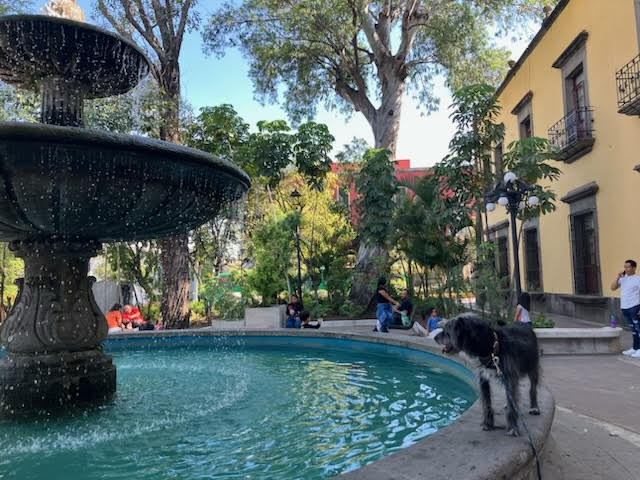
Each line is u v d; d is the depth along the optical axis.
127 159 3.65
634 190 10.54
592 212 12.44
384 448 3.31
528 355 2.88
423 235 13.30
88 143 3.41
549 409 3.12
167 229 4.90
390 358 7.26
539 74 15.73
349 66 19.69
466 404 4.55
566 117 13.48
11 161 3.37
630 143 10.64
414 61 20.86
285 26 19.25
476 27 19.64
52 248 4.42
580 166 13.09
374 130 19.30
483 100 11.10
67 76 4.82
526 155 10.05
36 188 3.61
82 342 4.54
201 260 17.17
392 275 16.55
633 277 7.87
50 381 4.27
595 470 2.96
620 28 10.91
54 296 4.50
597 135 12.08
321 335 8.77
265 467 2.98
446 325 2.86
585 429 3.87
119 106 11.67
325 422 3.96
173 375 6.12
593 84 12.23
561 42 14.05
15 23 4.25
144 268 17.11
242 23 19.69
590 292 12.99
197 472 2.91
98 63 4.83
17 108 9.98
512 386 2.62
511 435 2.55
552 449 3.16
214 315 16.31
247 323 12.88
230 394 4.96
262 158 17.08
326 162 17.72
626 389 5.35
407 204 13.87
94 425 3.91
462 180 11.50
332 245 17.31
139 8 14.16
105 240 4.96
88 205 3.89
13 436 3.65
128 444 3.43
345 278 16.88
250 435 3.62
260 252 13.90
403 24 18.28
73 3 5.20
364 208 15.56
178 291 13.61
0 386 4.20
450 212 11.76
